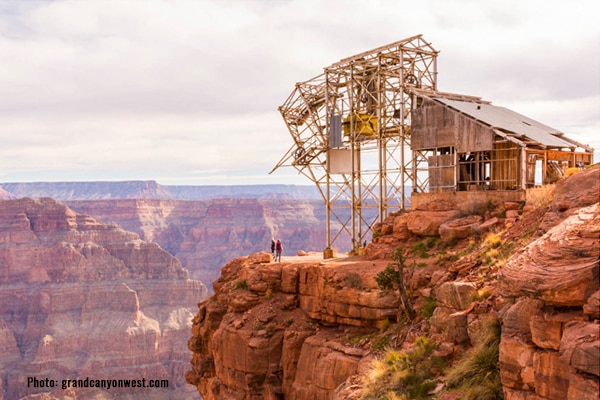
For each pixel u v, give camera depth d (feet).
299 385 96.37
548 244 39.22
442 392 50.60
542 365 36.29
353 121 144.56
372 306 90.68
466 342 57.16
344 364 85.20
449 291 62.34
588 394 31.91
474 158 114.73
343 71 144.87
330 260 120.06
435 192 116.67
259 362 106.42
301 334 103.30
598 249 35.40
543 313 36.88
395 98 135.54
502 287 39.68
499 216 93.86
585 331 32.60
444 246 96.27
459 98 127.13
